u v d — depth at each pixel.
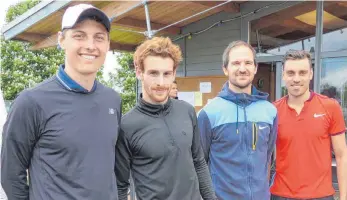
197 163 2.11
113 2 4.34
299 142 2.38
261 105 2.35
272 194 2.52
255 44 5.75
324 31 5.11
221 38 6.12
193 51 6.52
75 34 1.62
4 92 14.61
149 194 1.83
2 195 1.84
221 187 2.26
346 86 4.91
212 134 2.30
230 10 5.69
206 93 6.23
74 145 1.55
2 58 14.87
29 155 1.59
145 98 1.93
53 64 15.77
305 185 2.37
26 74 14.82
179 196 1.84
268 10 5.55
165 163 1.84
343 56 4.90
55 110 1.56
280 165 2.47
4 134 1.57
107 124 1.70
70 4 4.32
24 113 1.52
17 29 5.24
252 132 2.25
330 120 2.40
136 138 1.86
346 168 2.41
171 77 1.93
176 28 6.53
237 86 2.32
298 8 5.27
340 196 2.43
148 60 1.87
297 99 2.44
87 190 1.56
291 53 2.43
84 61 1.63
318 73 5.11
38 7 4.77
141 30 5.95
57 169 1.53
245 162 2.22
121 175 1.93
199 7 5.36
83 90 1.65
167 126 1.91
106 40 1.73
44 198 1.51
